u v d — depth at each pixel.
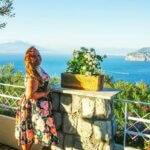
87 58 4.52
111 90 4.59
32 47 4.35
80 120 4.47
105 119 4.28
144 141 4.46
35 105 4.34
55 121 4.70
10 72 11.79
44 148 4.73
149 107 6.66
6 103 6.38
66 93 4.52
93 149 4.39
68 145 4.62
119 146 4.44
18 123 4.52
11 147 5.49
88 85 4.47
